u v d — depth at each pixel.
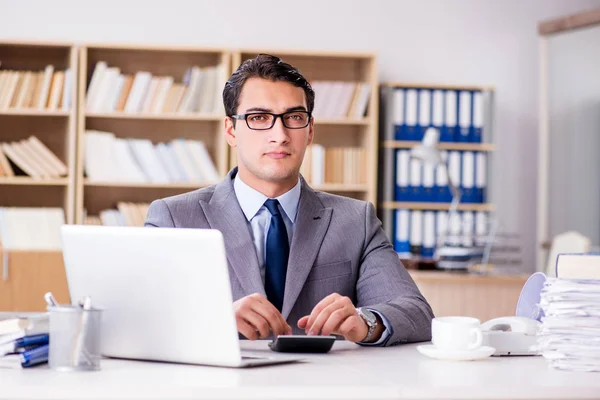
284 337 1.75
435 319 1.78
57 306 1.54
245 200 2.30
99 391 1.33
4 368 1.52
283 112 2.21
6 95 5.46
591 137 6.38
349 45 6.13
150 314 1.61
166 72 5.91
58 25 5.79
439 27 6.24
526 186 6.38
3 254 4.67
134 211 5.64
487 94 5.95
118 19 5.86
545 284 1.73
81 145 5.50
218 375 1.46
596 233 6.36
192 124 5.91
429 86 5.86
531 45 6.34
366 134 5.86
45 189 5.76
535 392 1.40
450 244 5.58
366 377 1.46
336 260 2.30
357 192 6.08
